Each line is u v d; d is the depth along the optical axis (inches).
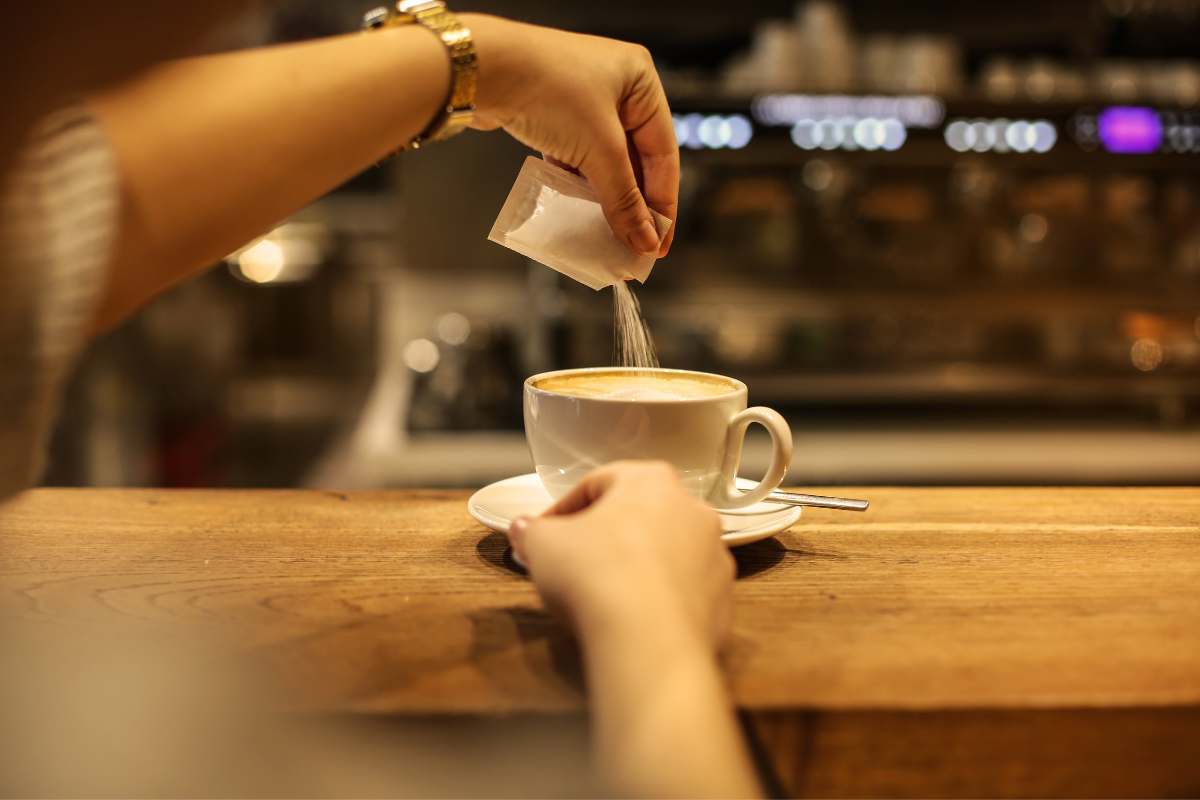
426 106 21.3
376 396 72.2
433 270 81.0
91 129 17.2
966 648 20.2
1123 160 70.4
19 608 21.3
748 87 70.2
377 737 18.4
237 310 101.6
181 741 18.3
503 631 20.8
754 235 71.1
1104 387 70.8
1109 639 20.5
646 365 27.6
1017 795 18.8
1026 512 26.7
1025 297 72.0
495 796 18.5
